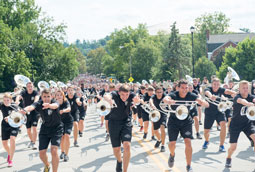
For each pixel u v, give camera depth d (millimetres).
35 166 7820
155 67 77062
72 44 57062
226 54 71750
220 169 6980
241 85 6824
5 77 51344
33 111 10188
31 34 54156
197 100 6625
